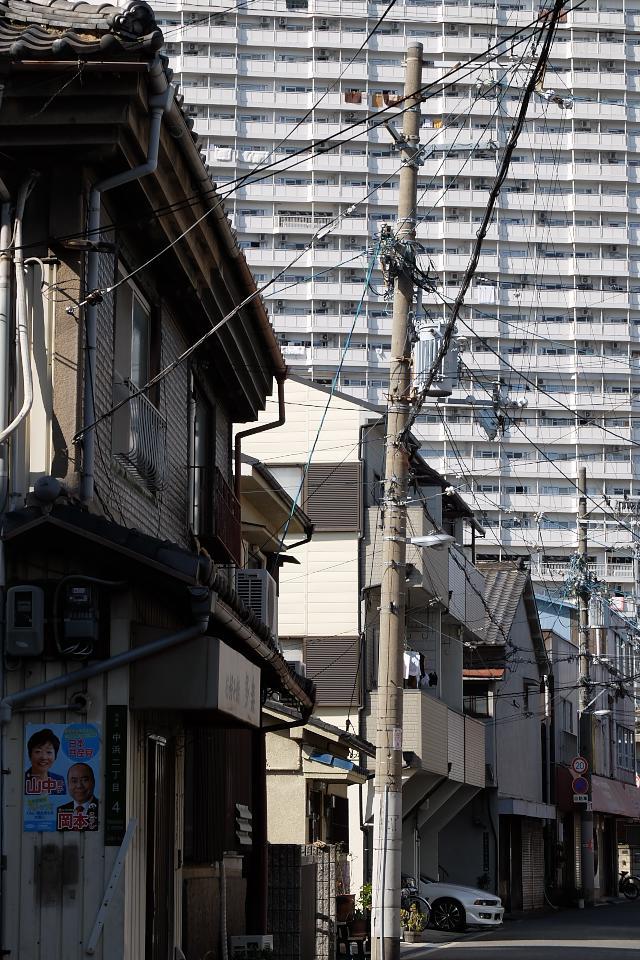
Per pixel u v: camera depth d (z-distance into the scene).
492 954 24.38
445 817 38.44
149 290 14.28
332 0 107.25
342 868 25.72
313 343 103.38
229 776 17.98
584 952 24.73
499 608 45.16
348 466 34.56
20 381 11.47
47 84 11.45
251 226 103.88
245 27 106.38
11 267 11.62
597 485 106.50
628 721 68.00
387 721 18.27
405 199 18.80
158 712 12.84
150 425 13.49
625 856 72.94
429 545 18.75
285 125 105.69
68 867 10.77
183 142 12.68
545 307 107.94
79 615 10.88
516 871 44.44
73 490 11.30
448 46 107.62
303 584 34.22
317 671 33.53
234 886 18.48
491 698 42.06
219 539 17.28
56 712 11.01
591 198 109.50
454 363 19.14
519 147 108.81
